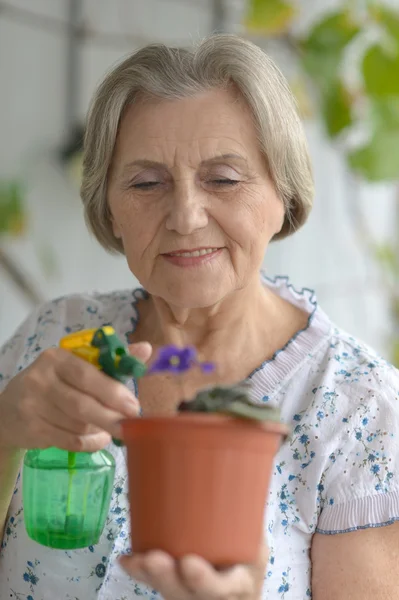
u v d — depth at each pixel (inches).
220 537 45.1
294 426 69.4
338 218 163.3
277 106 66.2
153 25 146.1
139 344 52.6
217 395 46.0
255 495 45.9
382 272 163.9
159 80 64.4
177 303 66.2
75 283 143.0
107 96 66.9
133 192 65.6
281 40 131.4
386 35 125.1
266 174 66.5
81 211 142.8
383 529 66.4
